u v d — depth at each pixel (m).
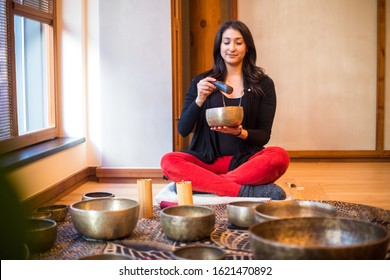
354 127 6.50
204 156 3.51
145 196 2.29
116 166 5.04
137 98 4.98
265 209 1.87
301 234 1.50
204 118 3.55
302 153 6.48
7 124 3.86
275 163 3.24
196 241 1.90
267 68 6.44
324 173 5.60
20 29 4.13
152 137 5.00
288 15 6.39
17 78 4.09
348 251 1.25
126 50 4.95
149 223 2.19
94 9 5.00
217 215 2.35
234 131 3.18
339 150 6.47
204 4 6.03
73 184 4.65
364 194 4.46
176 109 5.23
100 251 1.78
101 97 5.00
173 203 2.47
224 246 1.84
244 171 3.26
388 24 6.34
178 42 5.45
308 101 6.48
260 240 1.30
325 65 6.43
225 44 3.51
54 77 4.88
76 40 4.93
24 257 1.47
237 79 3.60
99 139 5.10
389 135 6.48
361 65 6.43
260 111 3.60
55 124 4.91
